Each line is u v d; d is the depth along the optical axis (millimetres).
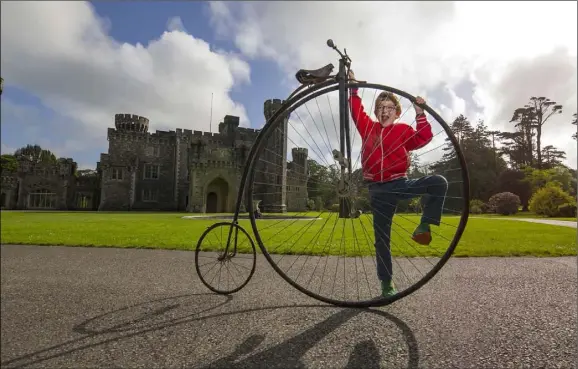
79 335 2527
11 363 2068
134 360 2119
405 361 2045
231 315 2924
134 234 10391
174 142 61062
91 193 58906
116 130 57750
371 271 4730
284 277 3188
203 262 5562
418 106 2939
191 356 2166
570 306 3033
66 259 5883
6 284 4094
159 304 3271
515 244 6980
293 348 2252
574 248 6379
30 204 55938
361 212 3395
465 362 2020
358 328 2586
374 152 3283
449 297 3357
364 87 3207
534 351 2146
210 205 49812
